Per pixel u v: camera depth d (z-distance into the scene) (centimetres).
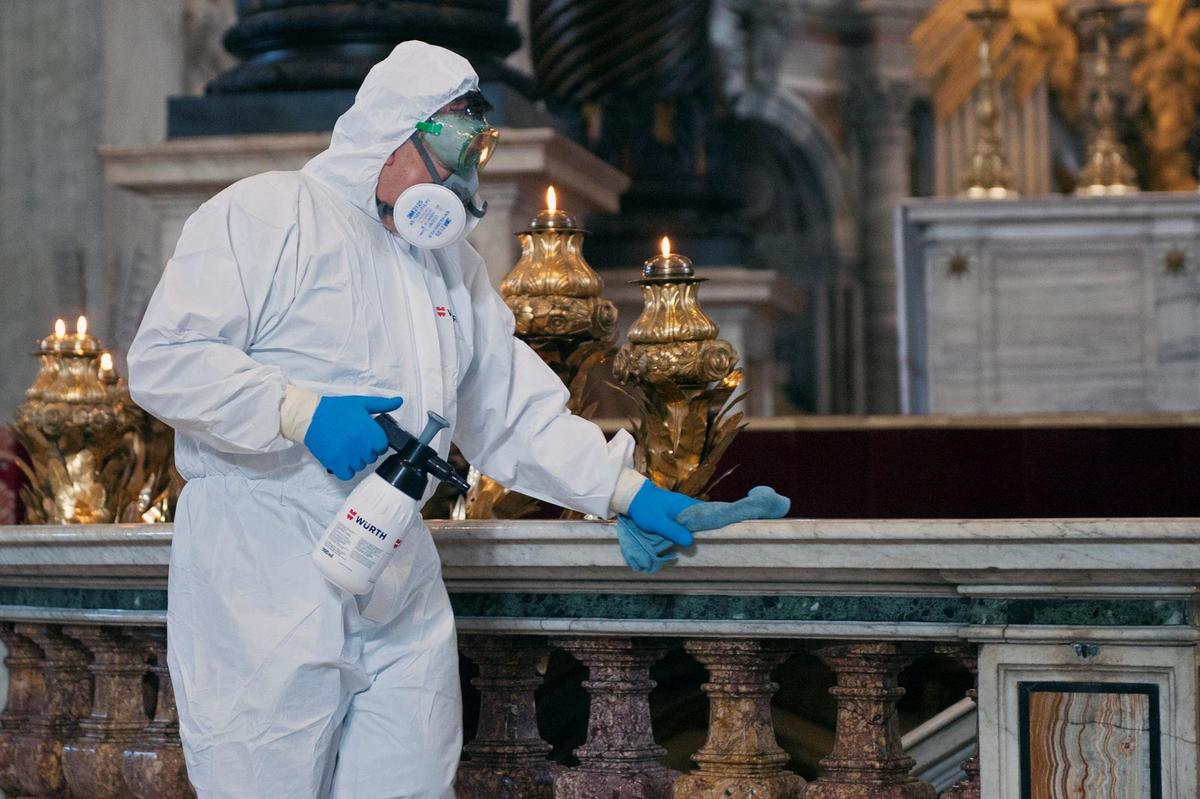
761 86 1390
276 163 623
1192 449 524
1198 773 254
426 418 259
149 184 634
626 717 304
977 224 783
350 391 254
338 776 261
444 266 274
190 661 258
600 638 299
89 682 371
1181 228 770
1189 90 1300
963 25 1373
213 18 984
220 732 252
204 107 640
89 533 328
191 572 259
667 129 890
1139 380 779
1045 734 261
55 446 420
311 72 633
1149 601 257
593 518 341
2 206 977
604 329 354
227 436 244
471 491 367
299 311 252
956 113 1385
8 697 380
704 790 291
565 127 704
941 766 379
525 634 303
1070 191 1337
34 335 966
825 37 1400
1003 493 533
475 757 315
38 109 977
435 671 263
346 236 256
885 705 289
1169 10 1303
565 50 866
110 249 962
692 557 279
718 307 872
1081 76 1328
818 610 281
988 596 266
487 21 644
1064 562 256
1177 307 774
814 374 1412
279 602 252
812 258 1417
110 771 348
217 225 251
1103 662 258
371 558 245
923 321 792
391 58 258
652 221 877
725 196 909
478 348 280
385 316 258
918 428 538
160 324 246
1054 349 784
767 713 296
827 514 539
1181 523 249
